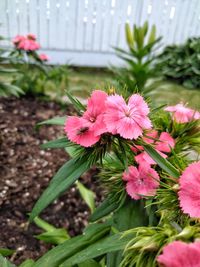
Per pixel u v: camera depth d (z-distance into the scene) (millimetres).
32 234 259
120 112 124
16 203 286
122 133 121
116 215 153
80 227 275
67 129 131
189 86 685
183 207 106
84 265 153
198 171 108
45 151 361
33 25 737
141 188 143
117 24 773
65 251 151
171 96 606
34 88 497
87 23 760
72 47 777
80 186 267
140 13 770
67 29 757
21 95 492
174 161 131
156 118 151
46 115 445
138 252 104
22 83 485
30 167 333
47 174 325
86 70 759
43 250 246
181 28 801
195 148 151
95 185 320
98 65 796
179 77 704
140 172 141
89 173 337
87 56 789
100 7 750
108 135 129
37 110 456
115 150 135
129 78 405
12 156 345
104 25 769
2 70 395
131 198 156
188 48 742
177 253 83
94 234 159
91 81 667
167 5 771
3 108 447
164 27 793
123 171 152
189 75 693
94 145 131
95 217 165
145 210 153
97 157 133
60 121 168
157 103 432
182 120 146
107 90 138
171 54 745
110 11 757
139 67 414
